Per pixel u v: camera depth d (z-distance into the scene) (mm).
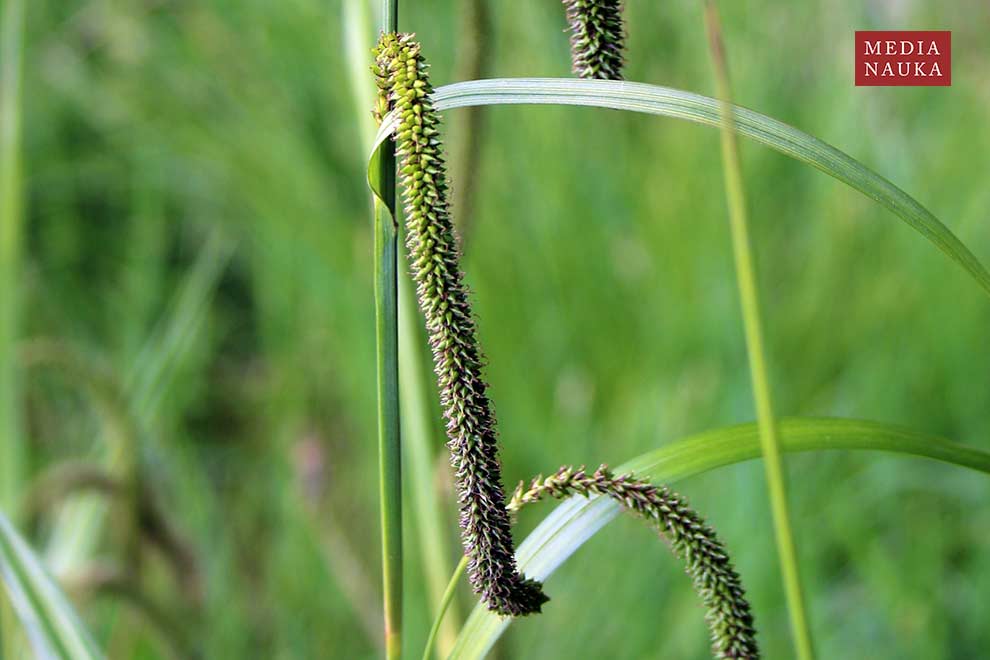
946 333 1271
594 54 552
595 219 1406
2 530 639
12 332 892
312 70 1495
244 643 1084
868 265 1357
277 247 1398
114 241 1603
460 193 636
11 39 907
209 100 1511
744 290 519
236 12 1539
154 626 844
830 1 1509
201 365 1416
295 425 1292
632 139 1478
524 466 1210
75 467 846
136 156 1539
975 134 1430
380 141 543
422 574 1074
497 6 1352
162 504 949
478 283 1307
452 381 542
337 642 1112
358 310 1296
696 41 1482
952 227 1364
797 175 1473
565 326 1316
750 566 1000
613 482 550
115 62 1584
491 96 554
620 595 1022
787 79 1520
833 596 1108
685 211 1354
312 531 1153
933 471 1145
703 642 990
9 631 747
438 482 644
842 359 1309
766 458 525
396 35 541
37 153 1575
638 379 1269
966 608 1068
